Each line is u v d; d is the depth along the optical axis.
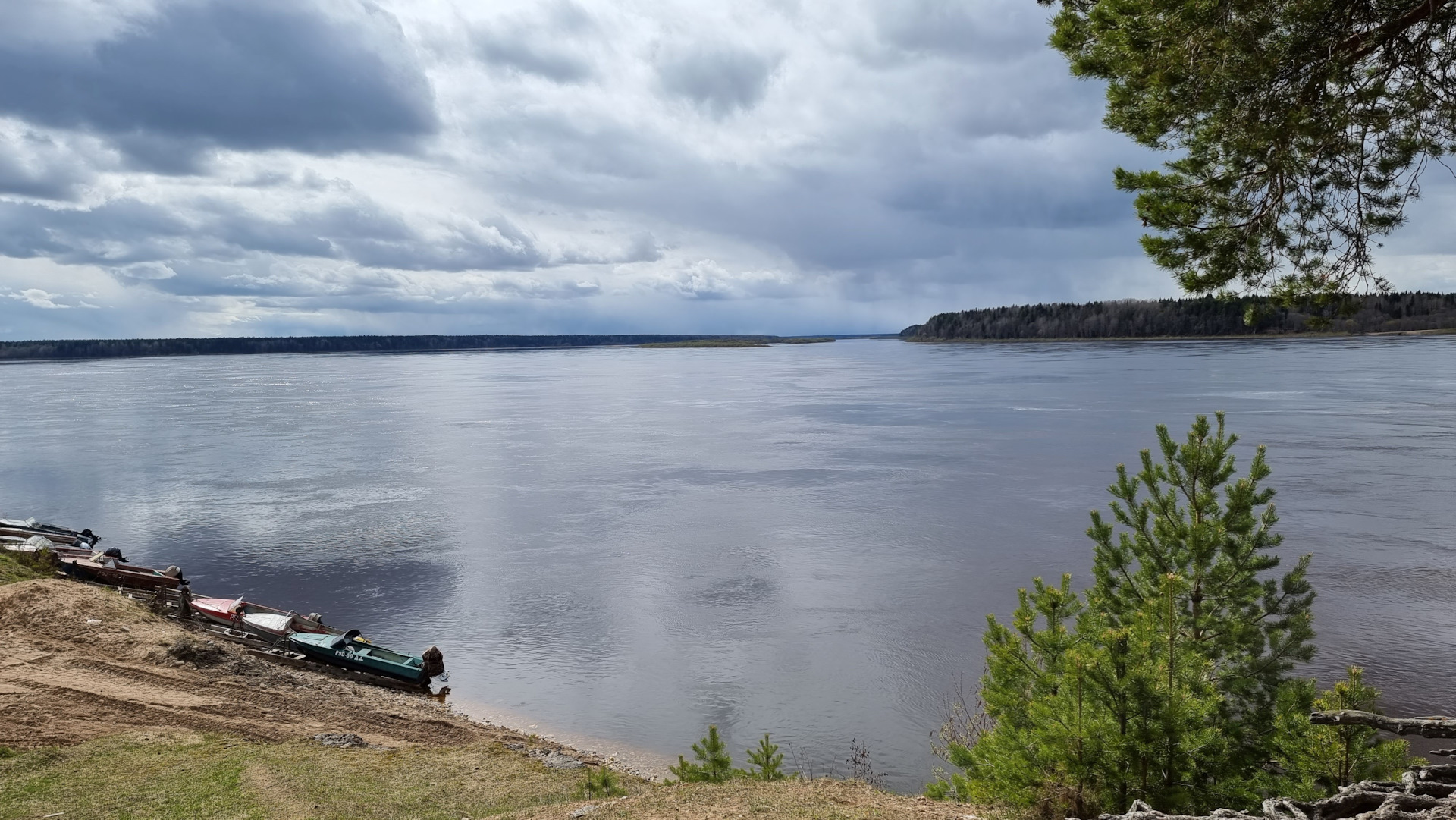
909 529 47.50
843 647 31.08
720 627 33.34
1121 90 9.45
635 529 49.03
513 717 26.20
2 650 23.80
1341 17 7.81
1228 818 8.40
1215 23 8.04
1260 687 13.04
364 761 19.17
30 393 159.38
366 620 34.91
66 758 17.91
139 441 87.88
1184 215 9.62
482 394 156.25
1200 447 14.52
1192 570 14.33
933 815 10.96
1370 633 29.59
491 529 49.44
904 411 109.75
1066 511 50.75
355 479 65.62
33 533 43.19
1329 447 66.12
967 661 29.62
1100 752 10.16
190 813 15.36
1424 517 44.59
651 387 172.88
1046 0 10.25
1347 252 8.96
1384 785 7.99
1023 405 111.00
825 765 23.00
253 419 110.12
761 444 82.69
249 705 22.89
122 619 27.39
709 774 16.88
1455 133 8.41
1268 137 8.48
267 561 43.25
